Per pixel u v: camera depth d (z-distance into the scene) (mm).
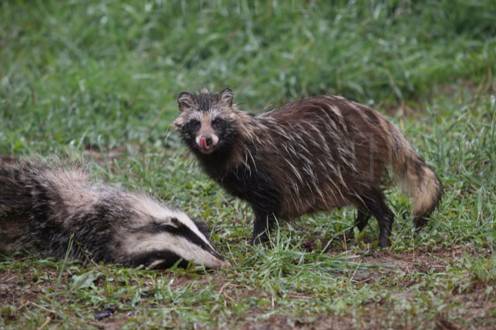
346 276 10602
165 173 14961
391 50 19625
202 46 20578
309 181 11859
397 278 10281
